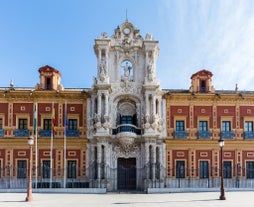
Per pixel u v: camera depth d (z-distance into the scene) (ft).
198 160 178.50
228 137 180.45
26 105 179.93
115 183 173.17
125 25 184.65
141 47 182.80
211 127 182.09
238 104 184.14
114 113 179.52
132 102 183.42
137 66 182.39
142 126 174.60
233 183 176.96
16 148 175.42
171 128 181.06
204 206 94.17
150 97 176.04
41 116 179.32
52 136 169.27
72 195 140.05
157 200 115.44
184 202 107.24
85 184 172.14
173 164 177.58
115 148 176.24
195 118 182.29
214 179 176.65
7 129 177.17
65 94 179.93
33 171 172.96
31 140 115.96
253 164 179.63
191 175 176.96
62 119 179.93
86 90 180.55
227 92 192.44
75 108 181.37
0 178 172.14
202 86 189.67
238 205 96.48
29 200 111.45
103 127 171.32
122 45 182.29
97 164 169.27
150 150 171.73
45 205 98.22
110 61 181.98
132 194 148.05
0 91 176.96
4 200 113.80
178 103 183.32
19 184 172.14
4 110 178.50
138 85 180.24
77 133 179.01
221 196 116.26
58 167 175.83
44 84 184.55
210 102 183.73
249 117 182.91
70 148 177.88
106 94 174.29
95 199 120.57
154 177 169.07
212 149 179.63
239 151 180.14
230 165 178.91
